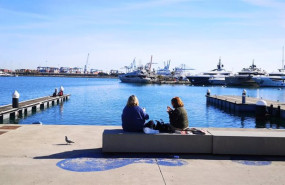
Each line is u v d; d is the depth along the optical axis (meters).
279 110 27.48
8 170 6.05
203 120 29.12
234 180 5.77
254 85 109.50
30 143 8.29
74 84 137.75
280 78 108.56
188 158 7.21
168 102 48.38
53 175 5.81
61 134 9.52
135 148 7.48
